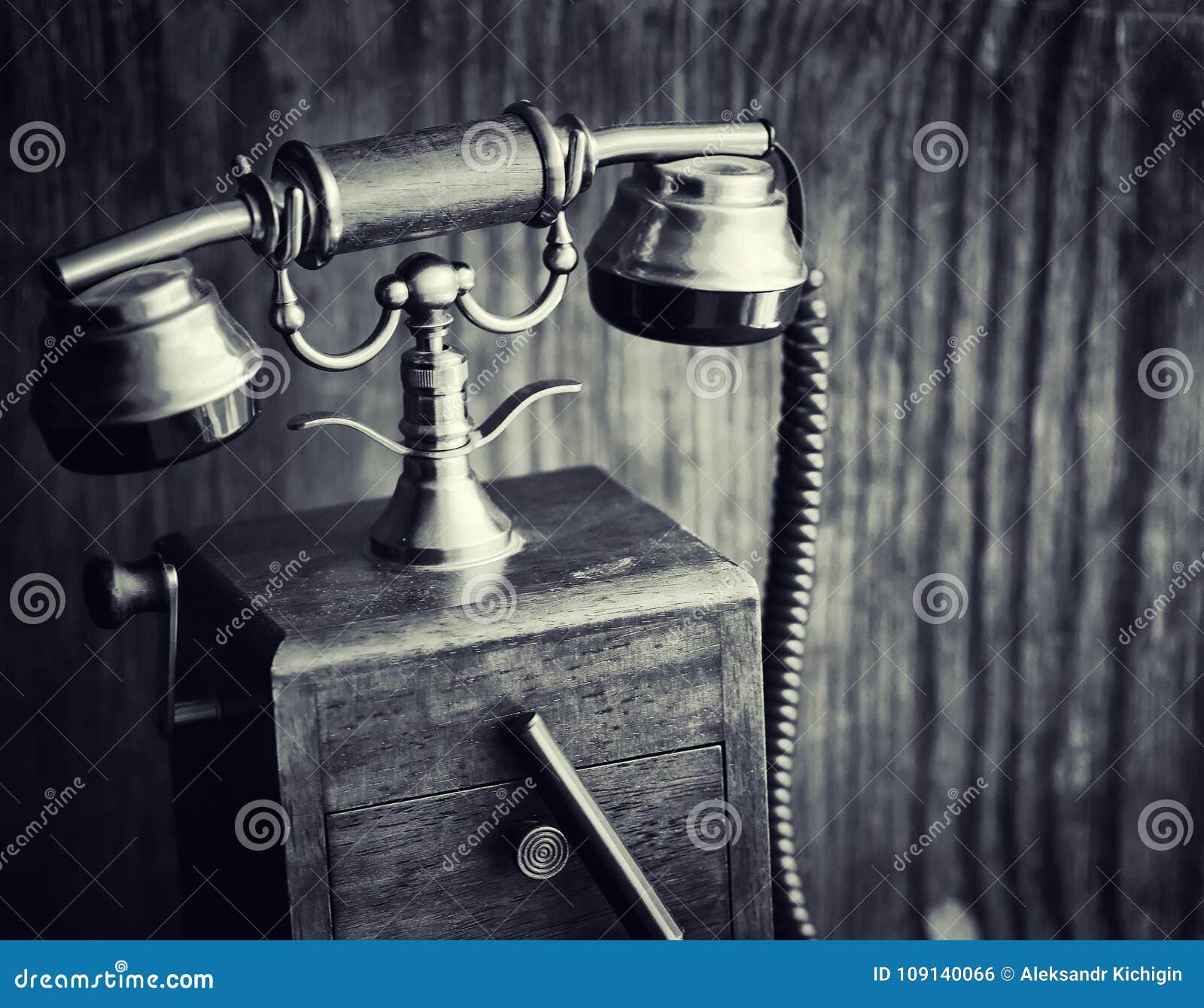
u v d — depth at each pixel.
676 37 1.12
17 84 1.04
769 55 1.14
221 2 1.05
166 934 1.26
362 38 1.08
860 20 1.14
